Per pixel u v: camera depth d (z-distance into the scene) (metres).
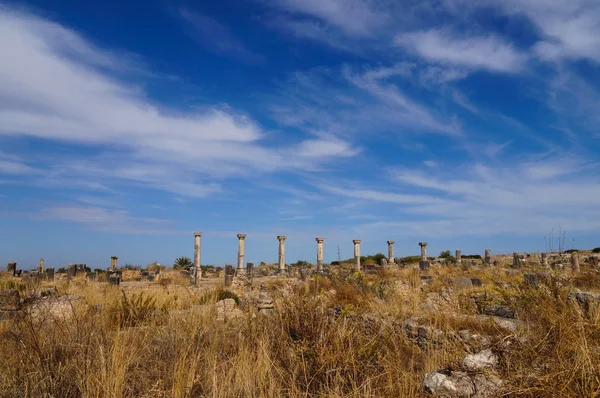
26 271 43.31
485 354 4.95
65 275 43.91
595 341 4.55
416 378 5.39
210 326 8.18
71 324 7.37
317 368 5.66
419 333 7.88
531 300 6.42
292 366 5.80
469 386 4.49
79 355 6.00
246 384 5.35
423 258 49.47
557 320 4.94
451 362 5.25
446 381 4.61
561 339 4.48
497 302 10.37
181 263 54.44
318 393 5.24
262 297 10.79
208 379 5.85
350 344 5.78
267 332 6.92
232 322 9.43
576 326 4.67
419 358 6.54
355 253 45.09
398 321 7.99
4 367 5.78
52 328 7.02
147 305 11.55
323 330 6.27
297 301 7.10
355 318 7.72
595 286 11.77
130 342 7.20
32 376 5.47
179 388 5.41
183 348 6.66
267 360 5.91
